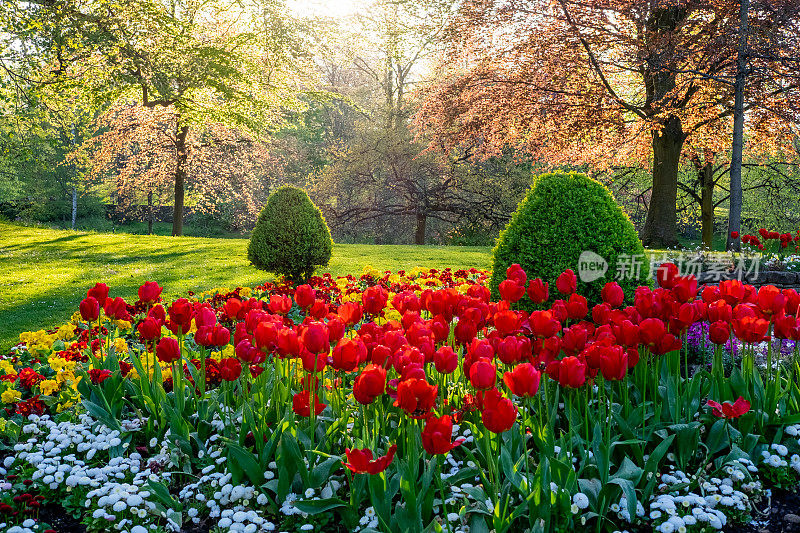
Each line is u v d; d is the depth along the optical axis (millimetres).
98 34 18812
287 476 3279
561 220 5965
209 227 43875
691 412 3889
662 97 17672
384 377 2838
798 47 15805
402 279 9602
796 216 29656
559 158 22594
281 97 27391
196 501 3426
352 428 3637
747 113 18391
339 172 32969
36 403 4434
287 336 3281
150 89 21031
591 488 3117
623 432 3547
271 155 36281
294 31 25578
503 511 2855
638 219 34312
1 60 18250
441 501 3090
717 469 3492
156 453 3965
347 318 3807
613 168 27797
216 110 23109
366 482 3316
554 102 19391
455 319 5242
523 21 19125
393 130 31688
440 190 32312
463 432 3824
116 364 4672
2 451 4117
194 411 4195
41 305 11094
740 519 3221
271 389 4188
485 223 31906
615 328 3484
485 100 20375
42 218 46812
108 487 3377
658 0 16672
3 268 15695
